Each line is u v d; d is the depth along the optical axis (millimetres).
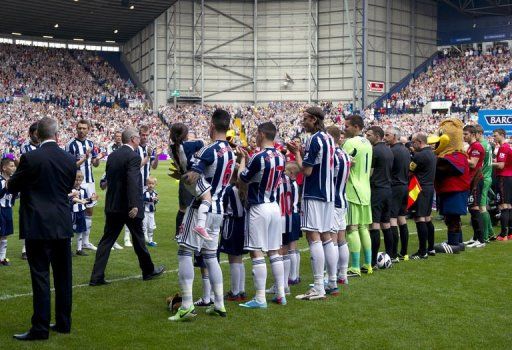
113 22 53156
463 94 51219
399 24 53312
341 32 51938
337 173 8281
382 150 9594
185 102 53906
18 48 56812
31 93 52938
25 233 6199
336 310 7359
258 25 53844
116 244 11609
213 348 5965
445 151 11094
